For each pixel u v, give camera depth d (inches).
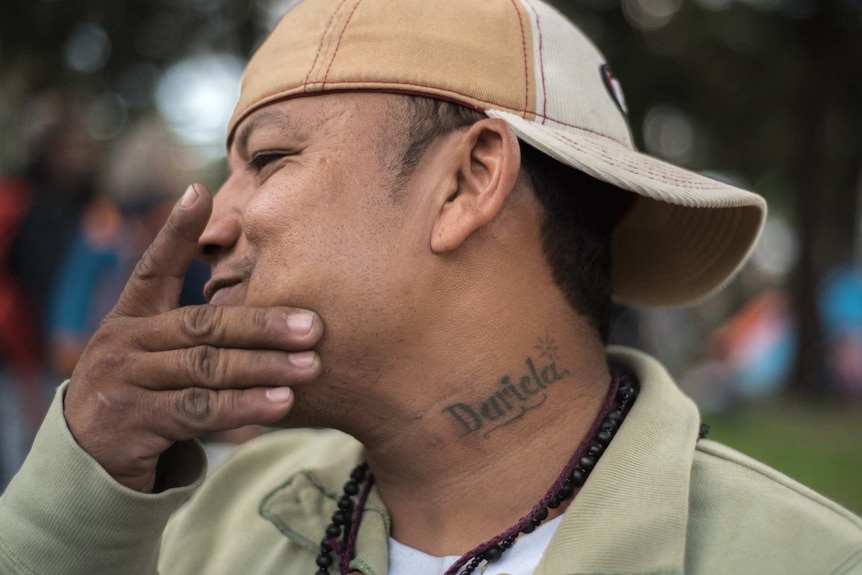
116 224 119.6
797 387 345.1
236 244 46.9
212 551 57.0
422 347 45.4
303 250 44.3
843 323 357.4
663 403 48.2
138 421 43.4
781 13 358.0
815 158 354.3
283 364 42.3
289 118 46.7
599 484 44.2
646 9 347.3
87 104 318.0
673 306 62.3
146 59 335.0
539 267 47.6
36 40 319.6
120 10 320.5
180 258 45.3
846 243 404.8
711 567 41.4
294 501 55.2
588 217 50.5
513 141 44.9
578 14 324.2
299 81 46.6
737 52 369.1
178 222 44.2
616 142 51.4
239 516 58.1
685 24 347.9
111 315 45.8
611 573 40.8
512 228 46.7
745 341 386.6
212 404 42.5
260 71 48.7
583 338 49.3
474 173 46.3
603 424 48.2
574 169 49.7
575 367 48.7
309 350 43.8
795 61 367.6
